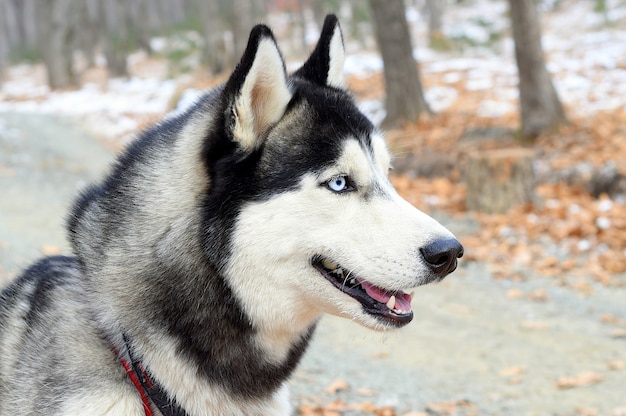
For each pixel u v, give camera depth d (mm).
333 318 6355
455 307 6629
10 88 25703
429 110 13969
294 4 36562
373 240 2486
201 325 2451
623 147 9984
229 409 2549
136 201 2572
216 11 22266
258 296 2463
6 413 2531
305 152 2514
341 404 4527
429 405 4617
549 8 28594
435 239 2480
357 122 2678
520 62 11453
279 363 2625
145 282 2477
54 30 22828
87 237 2625
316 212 2482
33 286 2773
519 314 6453
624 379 5070
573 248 7719
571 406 4664
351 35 28891
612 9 25562
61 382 2416
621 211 8141
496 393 4875
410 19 33188
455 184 10359
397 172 11195
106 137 15086
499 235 8297
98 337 2482
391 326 2562
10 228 7738
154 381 2469
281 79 2520
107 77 26141
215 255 2432
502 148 11164
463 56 22125
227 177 2467
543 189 9375
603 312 6414
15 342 2641
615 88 14453
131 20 34938
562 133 11273
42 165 11445
